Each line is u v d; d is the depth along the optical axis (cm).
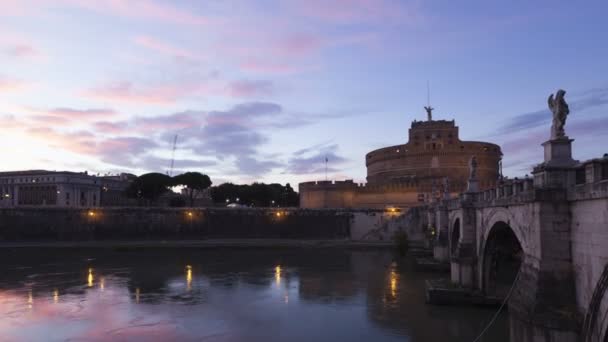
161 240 11600
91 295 5056
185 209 12006
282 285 5650
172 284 5741
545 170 2197
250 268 7150
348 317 4041
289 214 12212
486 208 3909
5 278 6175
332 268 7106
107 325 3859
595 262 1902
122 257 8619
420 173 14425
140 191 14600
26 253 9212
